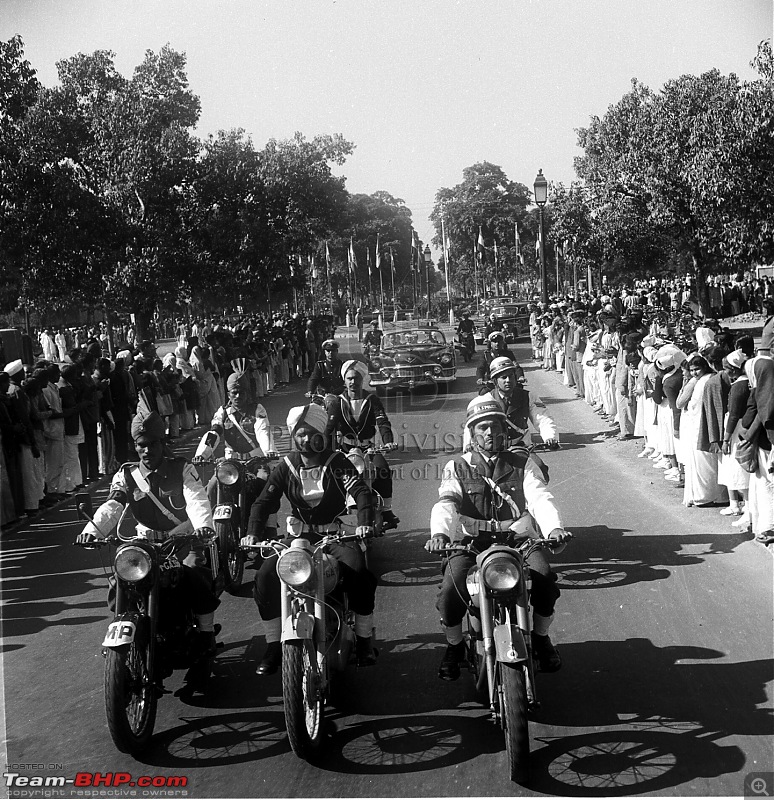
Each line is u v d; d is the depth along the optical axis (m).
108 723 4.65
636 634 6.10
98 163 25.80
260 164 29.19
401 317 42.59
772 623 6.15
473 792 4.27
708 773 4.31
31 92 20.27
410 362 19.50
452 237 44.38
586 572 7.51
